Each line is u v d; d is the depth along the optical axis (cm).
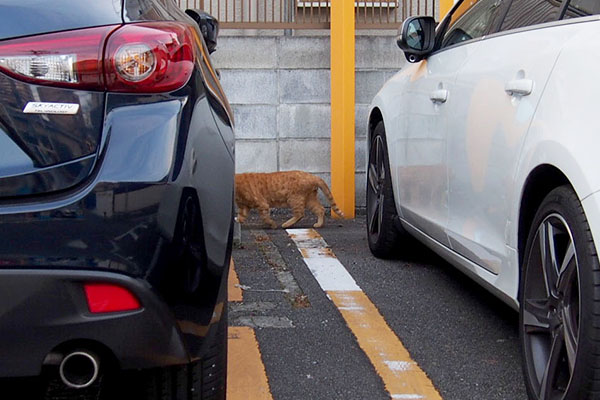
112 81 223
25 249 211
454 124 395
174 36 235
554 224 284
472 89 373
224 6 796
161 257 219
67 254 212
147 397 260
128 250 215
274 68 768
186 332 228
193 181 230
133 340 217
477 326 417
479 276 369
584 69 271
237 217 700
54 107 219
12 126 218
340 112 730
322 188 704
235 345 386
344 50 717
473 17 429
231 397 325
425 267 538
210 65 286
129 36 226
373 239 565
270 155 777
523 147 304
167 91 229
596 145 253
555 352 283
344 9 713
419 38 467
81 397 260
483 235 355
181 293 225
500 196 330
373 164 575
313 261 557
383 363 364
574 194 269
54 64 220
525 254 306
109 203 215
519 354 376
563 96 279
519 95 316
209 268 237
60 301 211
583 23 293
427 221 442
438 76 436
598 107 256
